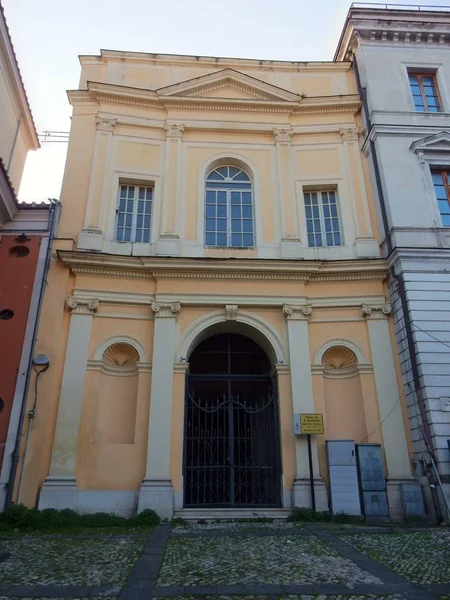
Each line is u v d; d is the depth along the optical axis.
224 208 13.88
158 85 15.02
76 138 13.76
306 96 14.93
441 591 5.23
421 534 8.50
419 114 14.06
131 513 10.21
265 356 13.25
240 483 11.41
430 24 15.20
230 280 12.34
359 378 11.94
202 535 8.41
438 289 11.68
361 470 10.45
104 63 15.11
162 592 5.23
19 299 11.48
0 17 12.58
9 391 10.59
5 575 5.82
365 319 12.34
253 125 14.55
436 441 10.29
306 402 11.38
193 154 14.13
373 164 13.74
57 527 9.21
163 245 12.66
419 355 11.03
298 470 10.78
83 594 5.16
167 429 10.84
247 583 5.54
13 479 9.89
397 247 11.95
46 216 12.51
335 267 12.45
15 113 15.52
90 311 11.72
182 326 11.95
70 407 10.80
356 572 5.95
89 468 10.52
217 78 15.01
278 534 8.47
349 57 15.98
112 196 13.27
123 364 12.01
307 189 14.21
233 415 11.91
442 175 13.54
